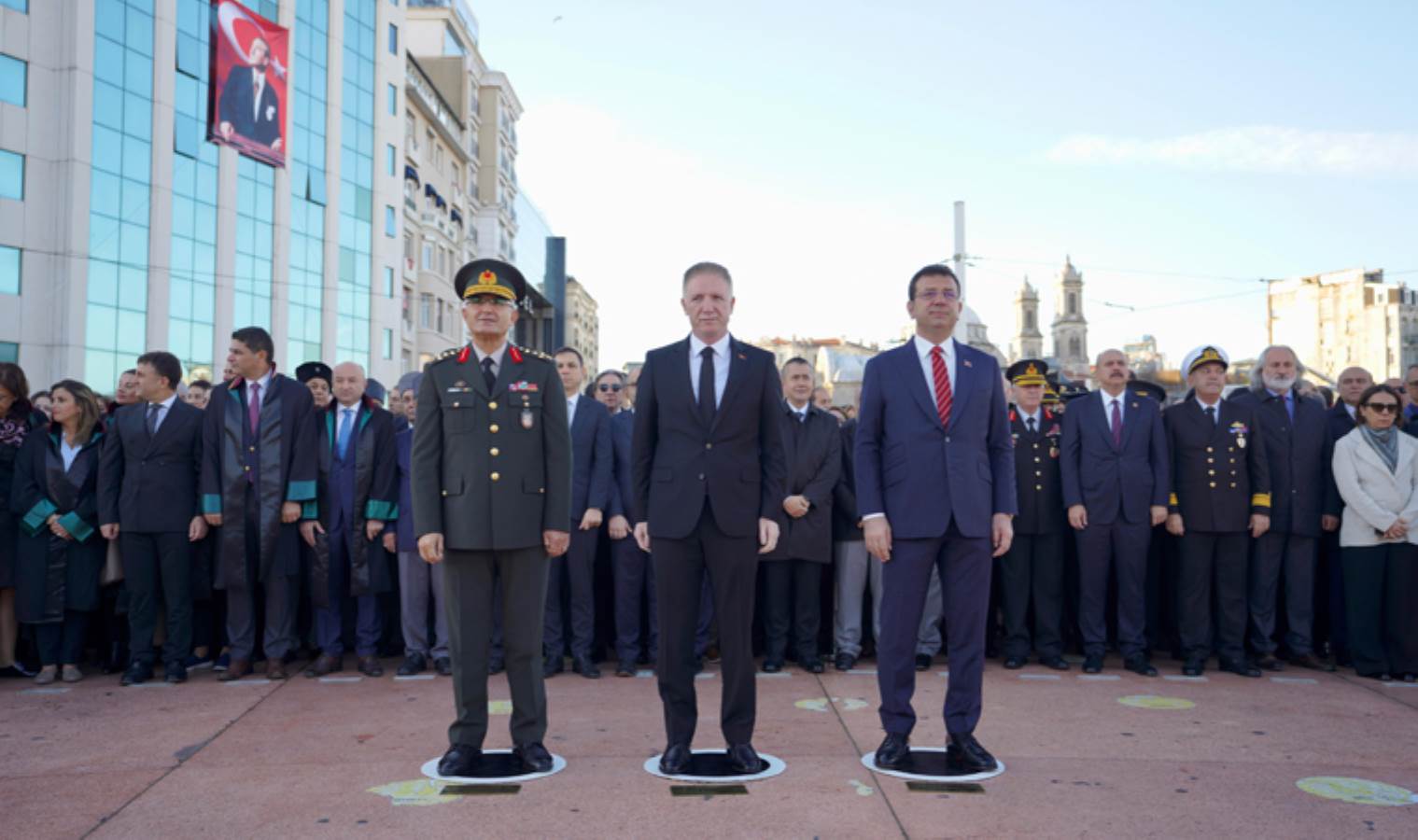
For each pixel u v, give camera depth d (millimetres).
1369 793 3836
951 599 4305
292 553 6266
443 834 3355
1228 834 3381
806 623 6633
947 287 4367
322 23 35938
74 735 4738
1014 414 6879
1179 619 6535
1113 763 4234
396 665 6812
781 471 4262
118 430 6203
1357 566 6332
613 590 6719
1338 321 65750
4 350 25188
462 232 49969
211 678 6277
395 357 40156
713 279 4281
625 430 6742
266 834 3371
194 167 30031
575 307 82438
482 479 4160
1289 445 6707
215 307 30844
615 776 4023
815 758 4297
